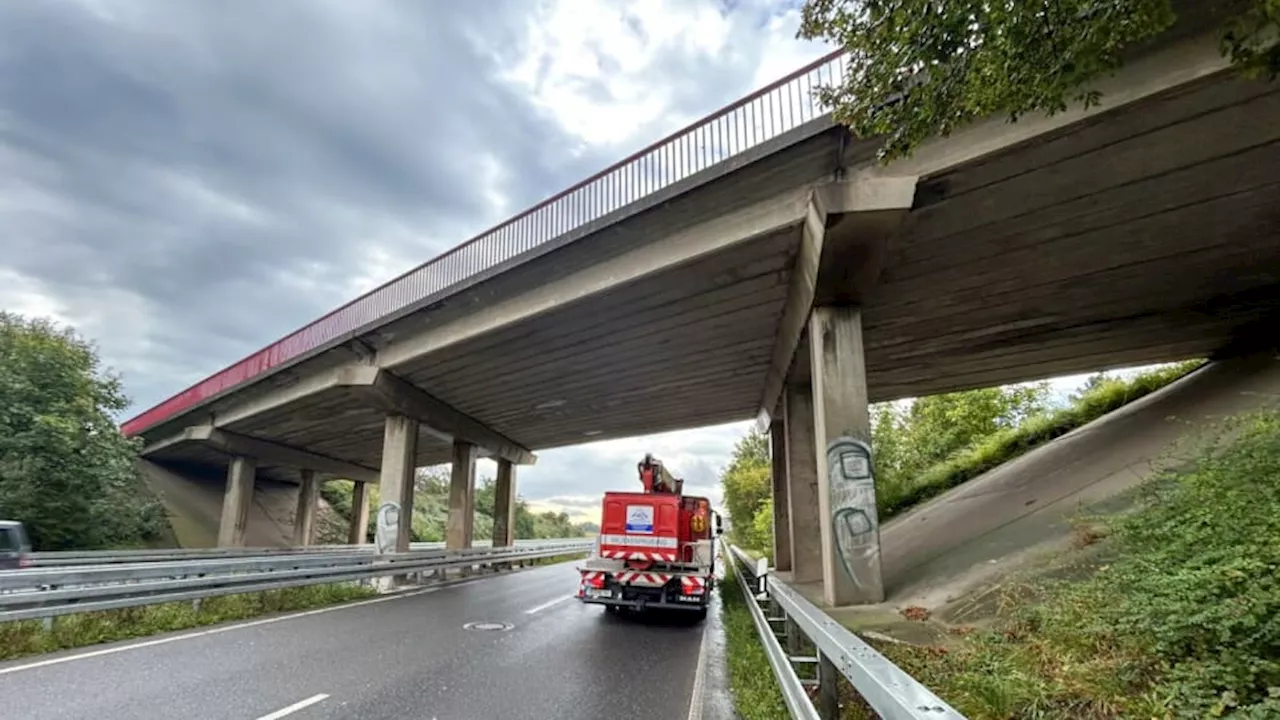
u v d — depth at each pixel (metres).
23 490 23.20
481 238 18.41
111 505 27.14
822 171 11.77
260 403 28.50
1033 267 13.23
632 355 20.36
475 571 25.95
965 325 16.66
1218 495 6.85
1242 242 12.12
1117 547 8.27
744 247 13.24
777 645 6.91
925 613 9.66
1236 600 4.81
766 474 43.88
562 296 16.31
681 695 7.19
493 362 21.41
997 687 5.00
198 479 44.28
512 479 37.19
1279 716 3.75
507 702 6.60
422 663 8.32
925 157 10.55
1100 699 4.69
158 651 8.61
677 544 14.54
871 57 6.00
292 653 8.70
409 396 24.27
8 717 5.70
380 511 23.36
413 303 19.69
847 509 12.23
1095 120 8.98
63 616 9.30
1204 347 18.41
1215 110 8.77
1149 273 13.48
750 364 21.27
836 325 13.33
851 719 5.23
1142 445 13.30
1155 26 4.52
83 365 27.75
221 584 12.12
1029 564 9.62
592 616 14.05
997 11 4.63
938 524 15.67
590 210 15.39
